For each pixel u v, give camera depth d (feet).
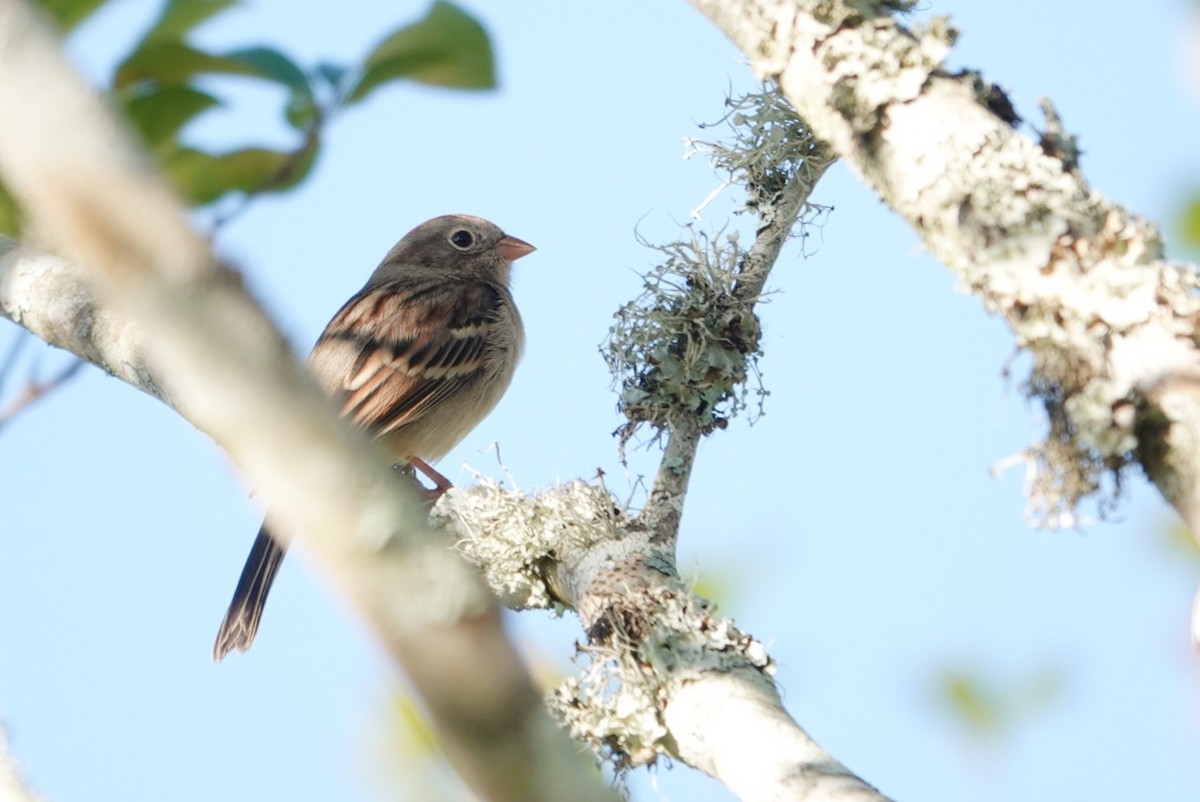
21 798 13.80
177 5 19.86
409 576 7.72
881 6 16.96
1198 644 14.03
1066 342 15.15
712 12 17.65
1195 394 14.44
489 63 20.51
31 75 7.32
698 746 20.43
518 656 7.89
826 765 18.22
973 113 16.06
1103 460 15.20
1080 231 15.35
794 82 16.93
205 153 20.97
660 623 21.97
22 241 19.69
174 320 7.41
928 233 16.08
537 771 7.87
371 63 20.38
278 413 7.54
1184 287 14.98
